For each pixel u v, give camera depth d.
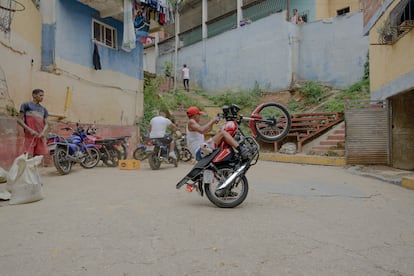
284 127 5.59
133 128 12.38
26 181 4.49
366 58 15.02
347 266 2.50
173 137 9.70
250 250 2.78
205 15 22.05
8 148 7.05
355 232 3.35
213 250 2.77
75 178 6.85
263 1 19.34
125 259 2.56
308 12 18.72
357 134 9.78
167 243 2.92
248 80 18.50
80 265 2.45
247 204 4.52
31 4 8.74
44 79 9.11
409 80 7.84
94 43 11.05
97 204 4.40
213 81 20.61
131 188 5.66
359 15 15.26
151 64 25.70
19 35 8.06
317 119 12.59
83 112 10.58
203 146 4.46
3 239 2.99
